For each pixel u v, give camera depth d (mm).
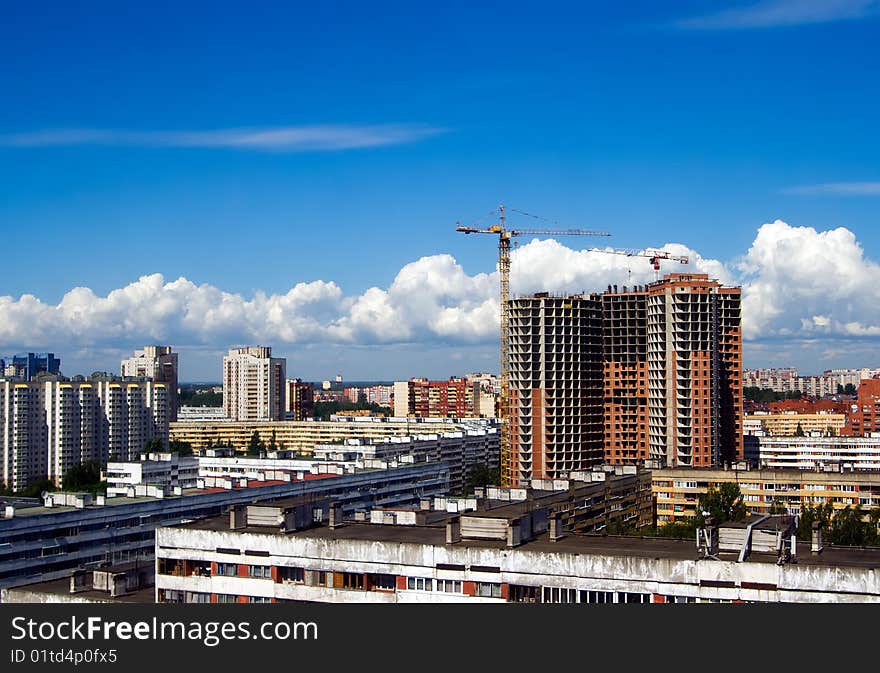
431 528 130375
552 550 112750
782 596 101688
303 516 128750
